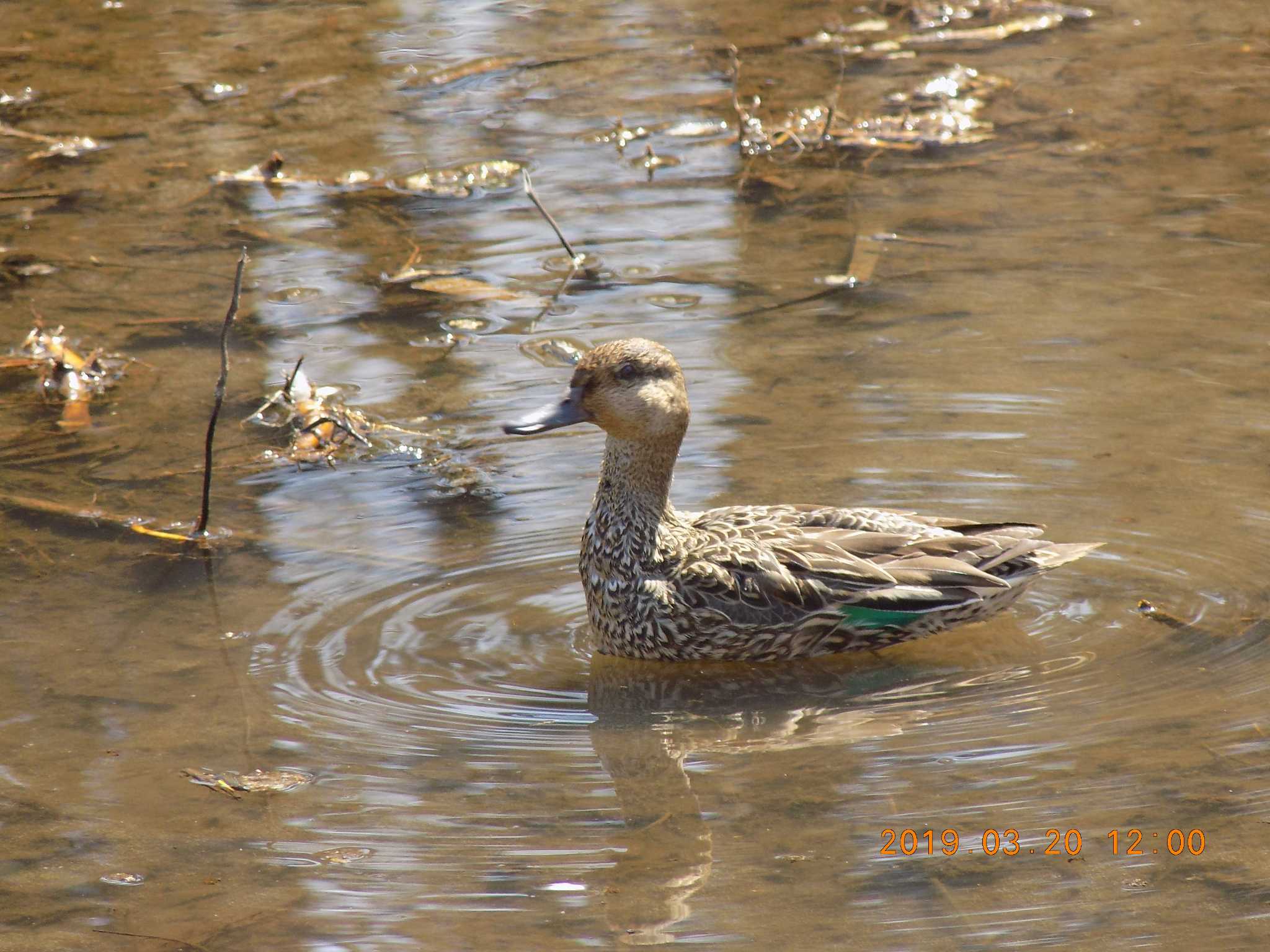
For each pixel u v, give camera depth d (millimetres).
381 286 16062
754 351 14227
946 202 17672
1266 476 11781
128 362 14477
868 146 19547
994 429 12672
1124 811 8023
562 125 20625
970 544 10109
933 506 11547
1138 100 20656
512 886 7598
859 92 21266
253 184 18812
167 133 20344
